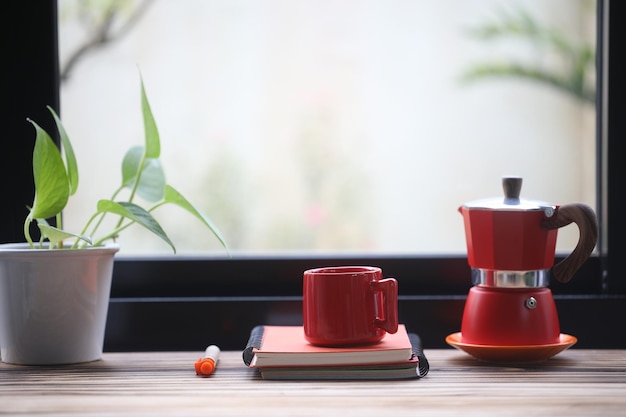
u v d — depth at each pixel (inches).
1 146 40.8
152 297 42.6
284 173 156.0
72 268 33.4
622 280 41.0
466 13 154.6
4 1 41.1
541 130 152.4
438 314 40.1
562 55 150.6
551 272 42.2
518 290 33.9
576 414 24.9
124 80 139.3
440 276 42.6
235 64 152.5
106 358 36.2
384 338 33.8
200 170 152.3
